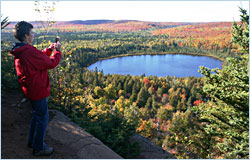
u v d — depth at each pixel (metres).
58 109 4.73
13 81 4.64
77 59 169.62
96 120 5.30
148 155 5.02
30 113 3.59
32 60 1.98
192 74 167.25
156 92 103.19
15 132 2.82
